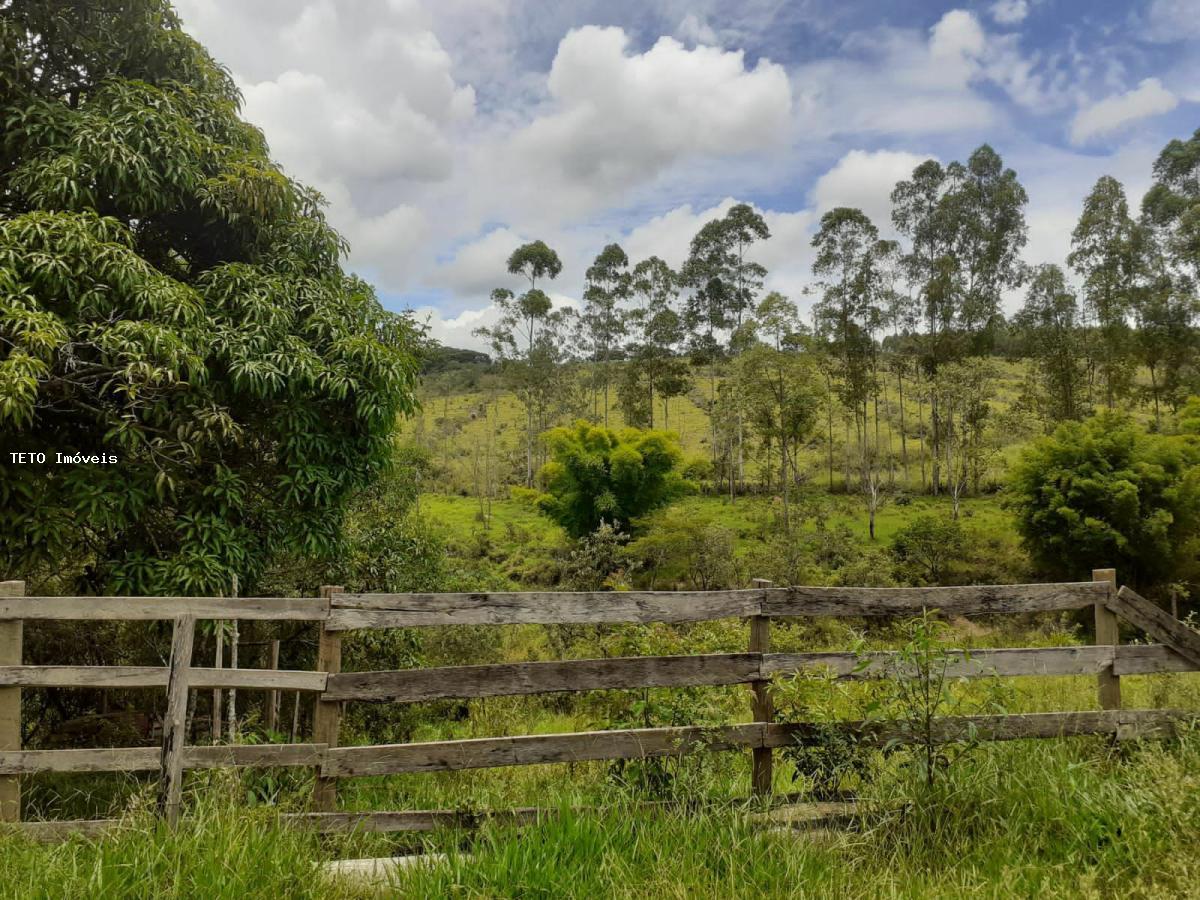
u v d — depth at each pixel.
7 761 3.33
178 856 2.77
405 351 8.66
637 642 5.04
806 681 3.67
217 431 6.61
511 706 7.79
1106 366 42.62
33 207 6.43
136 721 6.47
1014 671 3.99
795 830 3.35
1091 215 43.34
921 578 28.31
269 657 7.65
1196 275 41.16
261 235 7.80
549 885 2.76
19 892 2.58
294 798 3.81
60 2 7.02
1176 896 2.61
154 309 5.98
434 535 11.75
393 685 3.51
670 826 3.22
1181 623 4.19
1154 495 24.53
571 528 35.03
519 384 57.12
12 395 4.91
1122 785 3.46
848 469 48.88
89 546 6.98
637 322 56.84
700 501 45.88
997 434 42.06
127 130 6.45
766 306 38.25
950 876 2.91
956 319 49.78
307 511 7.49
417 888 2.75
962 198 51.66
